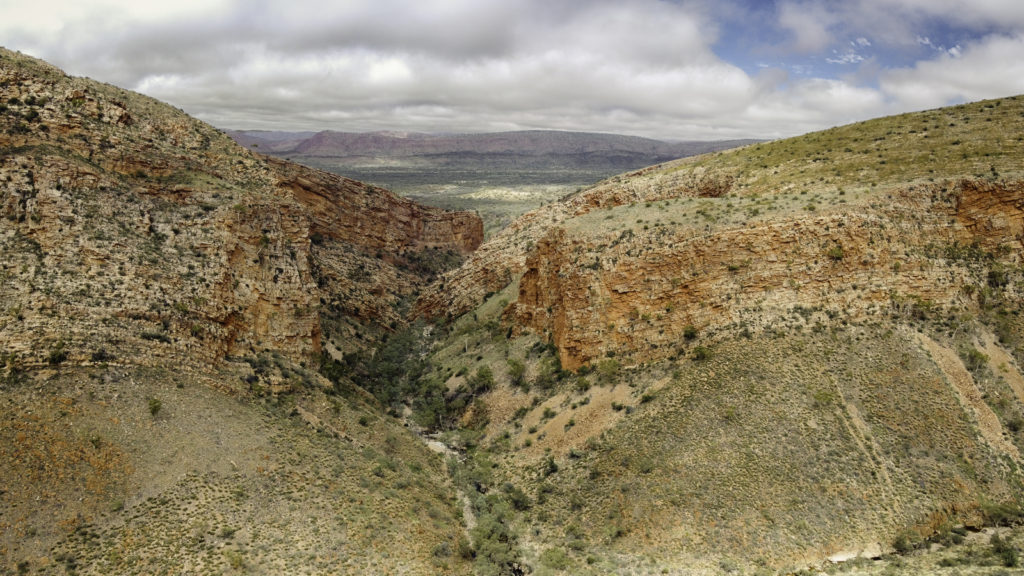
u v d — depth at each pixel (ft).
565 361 258.78
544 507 195.72
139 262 198.29
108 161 223.10
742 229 231.09
